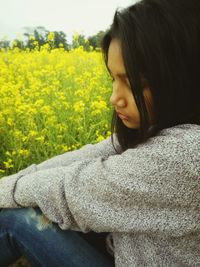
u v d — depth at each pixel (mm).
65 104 3047
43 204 1081
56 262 1137
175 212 906
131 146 1044
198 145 865
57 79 4137
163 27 862
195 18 878
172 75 880
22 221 1167
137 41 868
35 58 4953
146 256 993
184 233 914
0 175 2330
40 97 3414
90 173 990
